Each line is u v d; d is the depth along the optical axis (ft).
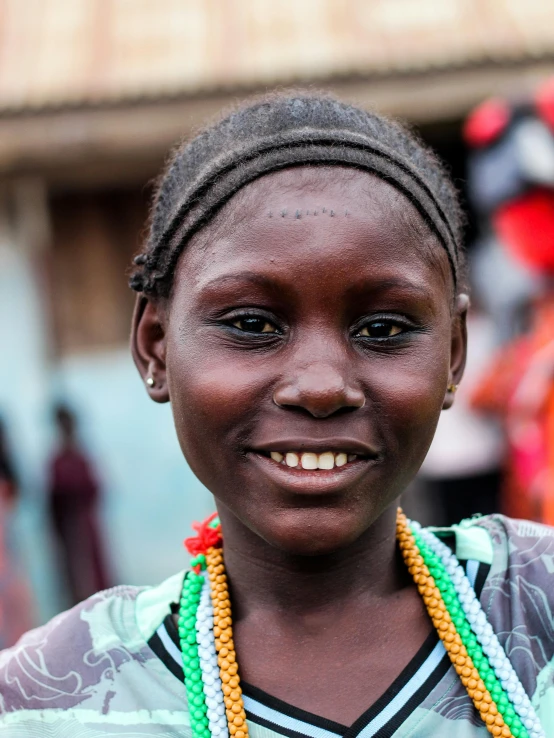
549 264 12.67
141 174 21.86
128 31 22.56
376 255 4.31
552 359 12.00
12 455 19.40
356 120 4.95
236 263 4.35
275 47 20.81
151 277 4.99
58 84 20.40
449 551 5.14
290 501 4.29
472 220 15.51
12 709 4.82
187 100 19.86
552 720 4.69
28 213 21.74
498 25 20.52
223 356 4.40
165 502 22.82
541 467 11.57
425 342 4.50
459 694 4.69
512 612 4.92
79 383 22.63
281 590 4.81
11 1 24.30
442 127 20.33
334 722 4.53
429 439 4.55
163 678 4.83
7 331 22.39
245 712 4.62
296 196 4.36
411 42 20.25
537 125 12.44
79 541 20.94
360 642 4.76
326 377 4.15
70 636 4.99
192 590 5.05
